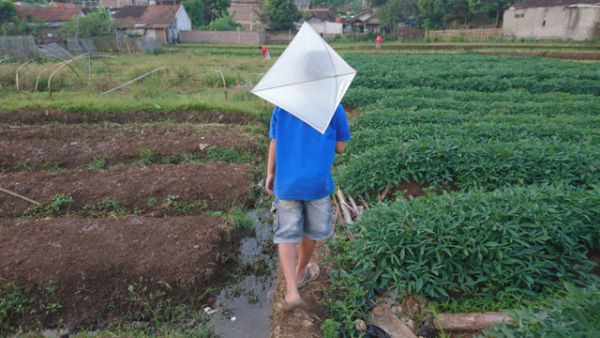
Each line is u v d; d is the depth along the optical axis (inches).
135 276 138.1
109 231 160.1
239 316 131.0
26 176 214.5
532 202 137.1
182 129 313.9
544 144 213.3
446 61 768.9
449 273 122.2
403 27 1909.4
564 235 125.6
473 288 119.9
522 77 518.6
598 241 135.3
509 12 1418.6
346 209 182.5
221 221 174.9
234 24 1936.5
